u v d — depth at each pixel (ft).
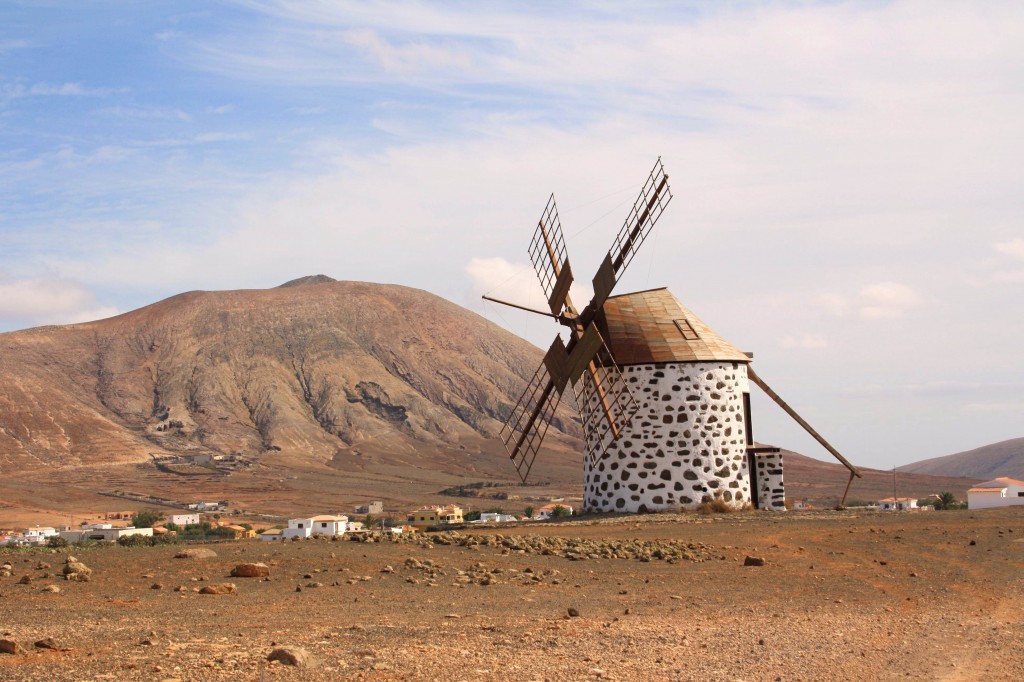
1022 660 52.42
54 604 60.39
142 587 66.59
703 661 50.52
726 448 144.97
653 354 145.28
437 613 60.75
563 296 150.30
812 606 68.08
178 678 42.50
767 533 109.81
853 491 639.76
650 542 97.66
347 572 74.38
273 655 46.19
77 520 577.43
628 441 144.66
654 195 143.64
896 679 48.08
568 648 52.13
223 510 644.69
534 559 85.46
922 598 72.02
